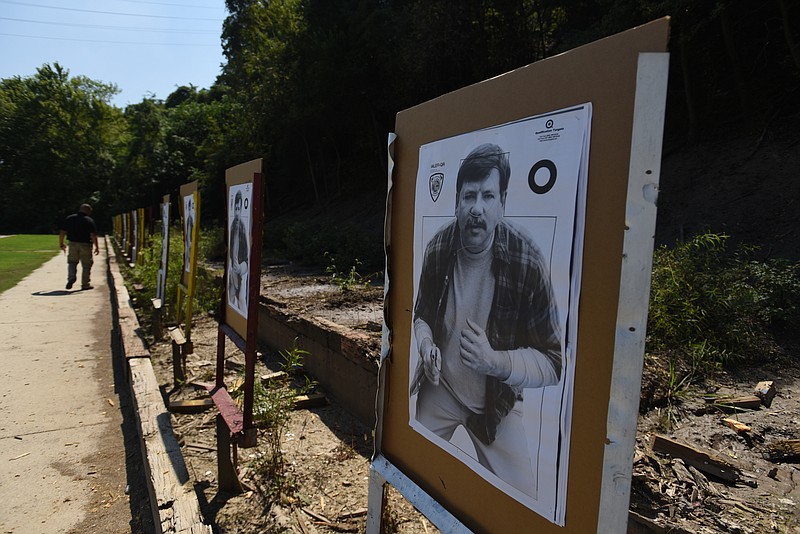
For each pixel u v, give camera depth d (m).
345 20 19.83
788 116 9.71
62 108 51.50
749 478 2.66
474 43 15.52
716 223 8.32
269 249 16.64
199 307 8.56
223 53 38.53
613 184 1.10
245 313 3.33
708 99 11.52
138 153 45.62
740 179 8.95
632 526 2.29
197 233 5.03
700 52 11.43
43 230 46.41
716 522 2.22
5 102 49.66
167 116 48.47
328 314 6.48
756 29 11.24
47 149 49.41
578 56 1.19
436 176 1.74
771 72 10.73
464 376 1.59
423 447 1.83
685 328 4.48
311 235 13.90
